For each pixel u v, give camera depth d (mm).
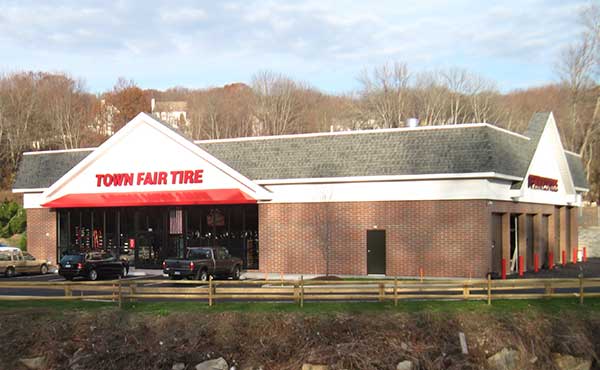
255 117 93375
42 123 81562
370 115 89250
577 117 71750
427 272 31188
